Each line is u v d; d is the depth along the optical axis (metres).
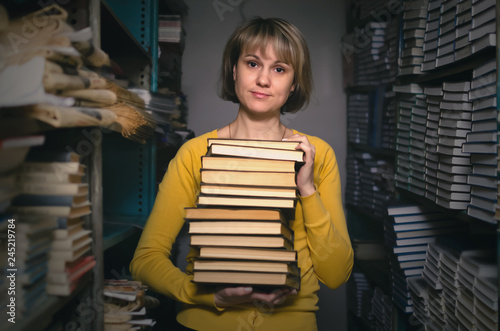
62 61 0.66
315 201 0.99
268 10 2.99
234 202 0.87
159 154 2.13
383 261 2.62
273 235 0.87
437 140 1.56
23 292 0.61
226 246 0.87
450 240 1.55
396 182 2.02
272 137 1.11
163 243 1.07
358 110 2.79
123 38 1.30
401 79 1.94
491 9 1.18
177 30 2.27
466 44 1.34
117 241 1.13
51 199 0.69
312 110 3.05
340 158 3.07
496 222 1.17
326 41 3.02
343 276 1.08
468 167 1.40
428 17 1.68
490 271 1.25
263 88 1.03
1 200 0.61
